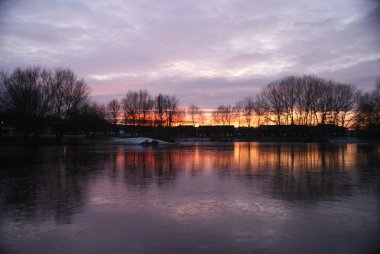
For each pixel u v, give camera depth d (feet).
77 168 60.18
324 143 224.94
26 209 28.58
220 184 41.98
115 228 23.07
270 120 291.99
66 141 175.01
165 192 36.37
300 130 276.82
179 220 25.07
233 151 120.88
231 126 387.14
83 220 25.12
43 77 162.30
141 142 189.26
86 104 184.14
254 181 44.65
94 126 234.38
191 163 70.85
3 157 85.61
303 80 273.33
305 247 19.48
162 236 21.38
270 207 29.32
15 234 21.90
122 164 67.97
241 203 30.91
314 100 269.23
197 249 19.11
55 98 165.27
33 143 153.89
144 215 26.53
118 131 373.81
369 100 243.60
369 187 39.73
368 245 19.80
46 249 19.22
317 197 33.73
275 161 76.84
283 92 278.05
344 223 24.35
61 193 35.76
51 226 23.62
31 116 151.84
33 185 41.01
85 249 19.16
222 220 25.09
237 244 19.94
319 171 56.70
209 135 382.83
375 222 24.61
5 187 39.60
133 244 19.92
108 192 36.35
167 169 59.00
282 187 39.75
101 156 90.33
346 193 35.94
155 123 288.10
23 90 152.05
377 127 224.33
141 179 46.29
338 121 277.44
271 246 19.62
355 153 109.29
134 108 283.59
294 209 28.58
